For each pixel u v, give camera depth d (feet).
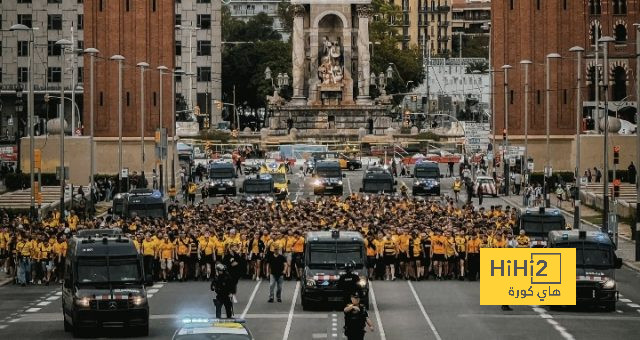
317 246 260.83
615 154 453.58
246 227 321.32
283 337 222.07
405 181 646.74
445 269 314.55
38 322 245.24
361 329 180.65
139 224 338.13
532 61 635.25
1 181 624.18
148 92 617.62
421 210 399.24
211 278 311.27
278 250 271.49
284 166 588.91
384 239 313.94
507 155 570.87
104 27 617.21
